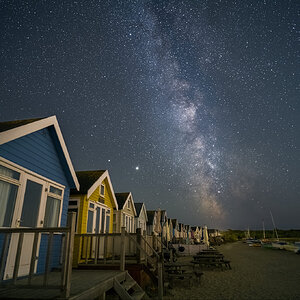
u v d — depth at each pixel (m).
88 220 13.46
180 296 9.34
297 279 13.05
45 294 4.68
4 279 6.34
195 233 54.75
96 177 14.77
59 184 9.70
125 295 6.68
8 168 6.96
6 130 6.69
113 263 9.37
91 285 5.56
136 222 25.53
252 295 9.52
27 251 7.43
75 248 9.76
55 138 9.39
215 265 18.25
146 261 10.64
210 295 9.52
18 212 7.20
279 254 31.36
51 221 9.06
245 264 20.28
